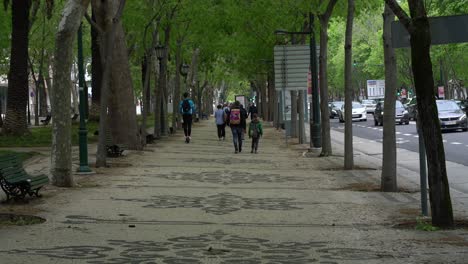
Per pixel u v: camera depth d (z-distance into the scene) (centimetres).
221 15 4559
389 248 1340
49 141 4709
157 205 1969
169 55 7069
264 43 5922
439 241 1403
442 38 1548
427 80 1498
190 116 5291
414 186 2439
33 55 8894
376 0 4284
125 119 4028
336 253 1296
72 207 1897
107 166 3156
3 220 1664
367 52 13562
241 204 2016
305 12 3816
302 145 4984
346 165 3106
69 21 2359
